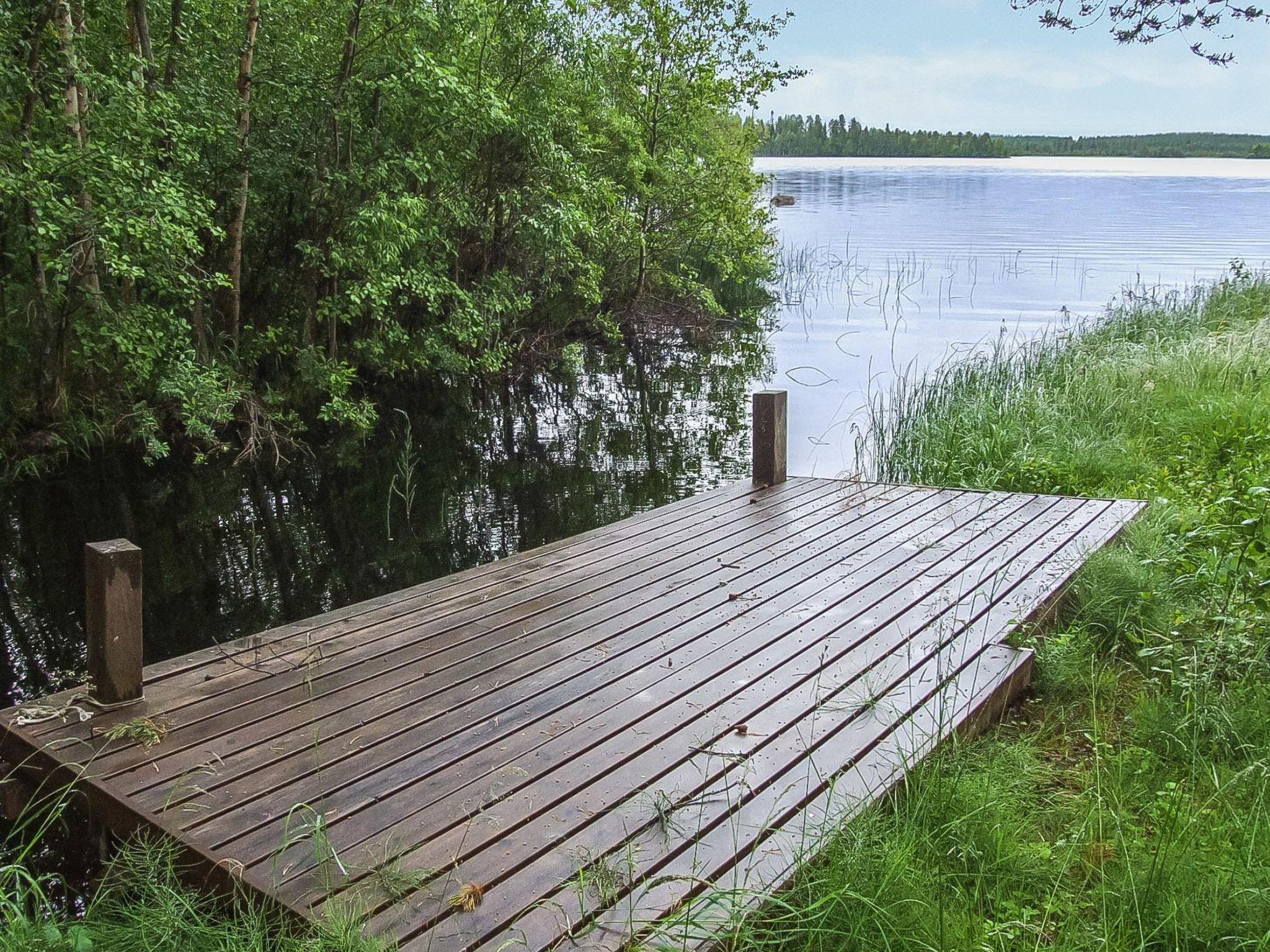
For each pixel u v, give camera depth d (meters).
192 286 8.34
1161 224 28.72
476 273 12.23
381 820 2.61
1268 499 5.19
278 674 3.55
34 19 7.27
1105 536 5.20
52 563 6.33
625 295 16.09
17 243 7.62
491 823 2.59
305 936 2.18
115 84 7.43
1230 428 6.95
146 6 8.31
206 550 6.69
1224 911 2.37
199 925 2.32
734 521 5.67
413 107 9.62
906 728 3.17
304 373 9.36
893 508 5.92
